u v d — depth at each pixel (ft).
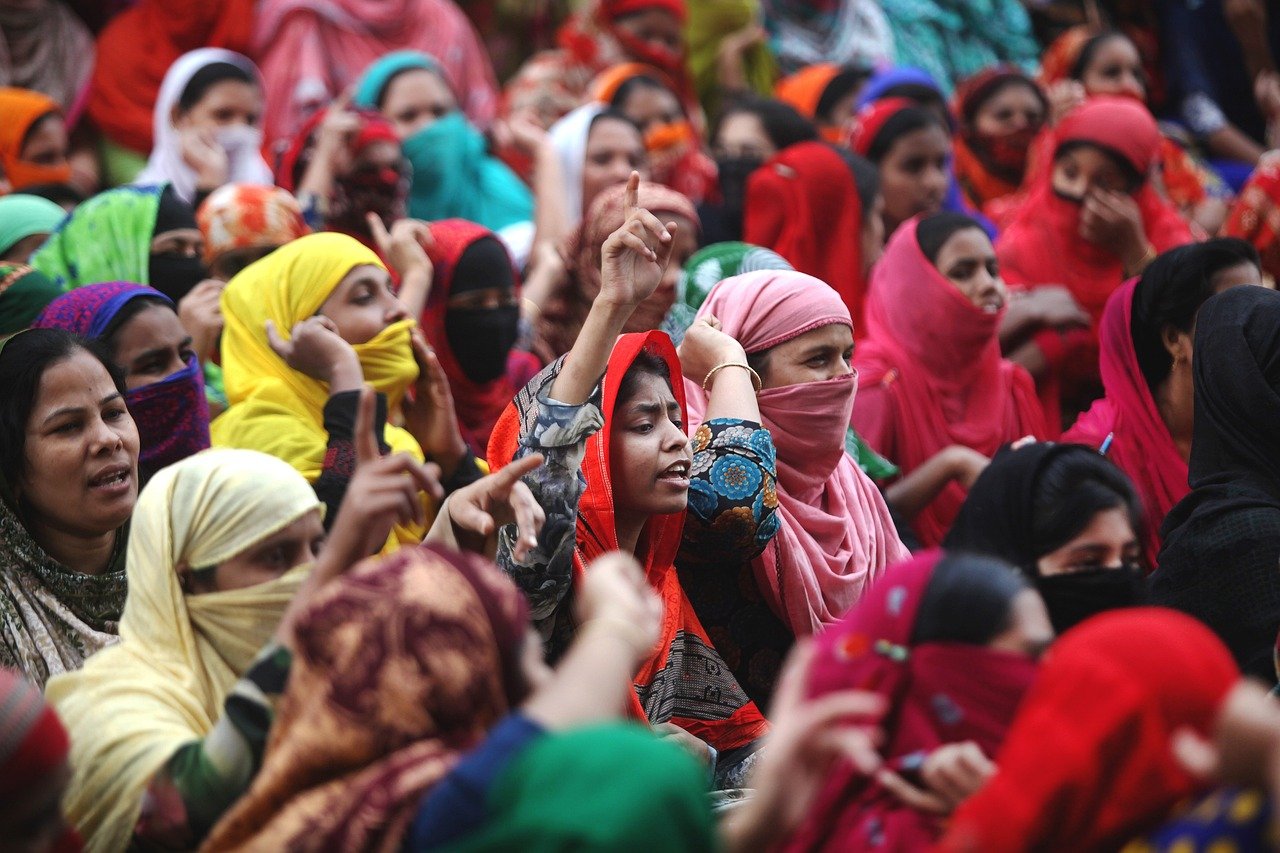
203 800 20.71
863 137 50.80
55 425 26.78
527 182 57.62
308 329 32.37
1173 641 17.34
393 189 45.01
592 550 27.22
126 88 56.90
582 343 26.16
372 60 59.98
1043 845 17.15
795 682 18.26
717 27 65.87
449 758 18.52
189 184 51.88
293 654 20.45
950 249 39.83
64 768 18.63
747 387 30.50
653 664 28.37
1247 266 34.81
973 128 57.67
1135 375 35.73
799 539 31.19
